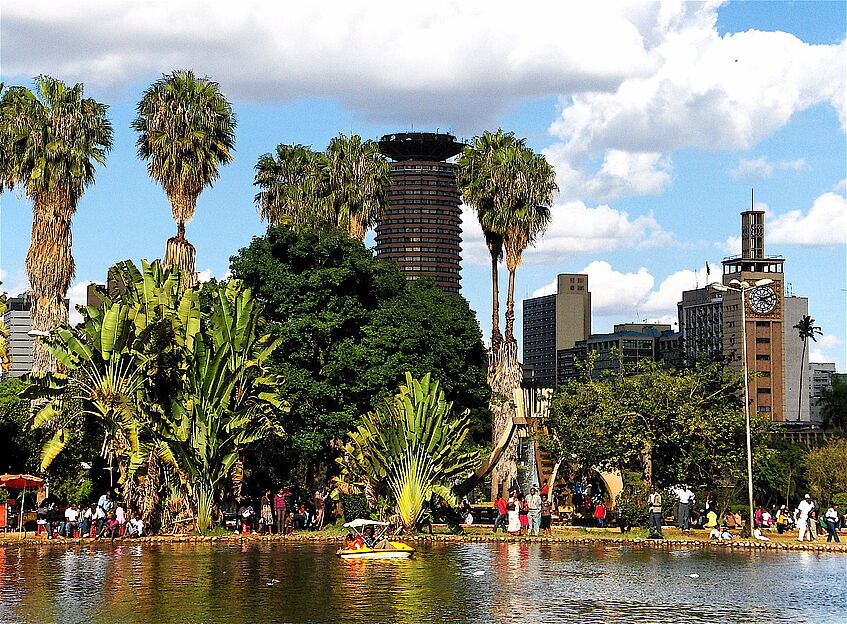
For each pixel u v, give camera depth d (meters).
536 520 49.09
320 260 55.47
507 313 65.38
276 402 49.06
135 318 47.69
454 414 58.12
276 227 55.84
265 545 43.16
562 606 25.89
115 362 47.97
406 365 53.19
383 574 32.41
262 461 53.38
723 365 59.34
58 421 52.59
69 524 46.53
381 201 71.88
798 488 86.00
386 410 48.66
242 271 55.19
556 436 59.12
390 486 48.53
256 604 25.86
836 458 87.62
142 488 46.91
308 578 31.23
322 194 70.75
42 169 55.75
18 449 54.22
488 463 55.41
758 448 56.56
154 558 37.25
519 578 31.66
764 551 43.62
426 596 27.42
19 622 23.14
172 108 59.22
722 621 23.95
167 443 47.03
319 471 57.38
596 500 63.88
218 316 48.31
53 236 56.56
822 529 59.19
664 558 39.16
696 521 58.91
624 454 54.38
